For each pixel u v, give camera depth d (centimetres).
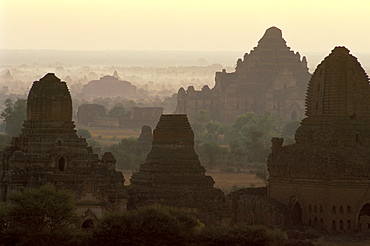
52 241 17475
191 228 18150
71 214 18162
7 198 18875
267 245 17850
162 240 17338
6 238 17512
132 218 17512
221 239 17575
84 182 19812
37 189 18438
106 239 17350
